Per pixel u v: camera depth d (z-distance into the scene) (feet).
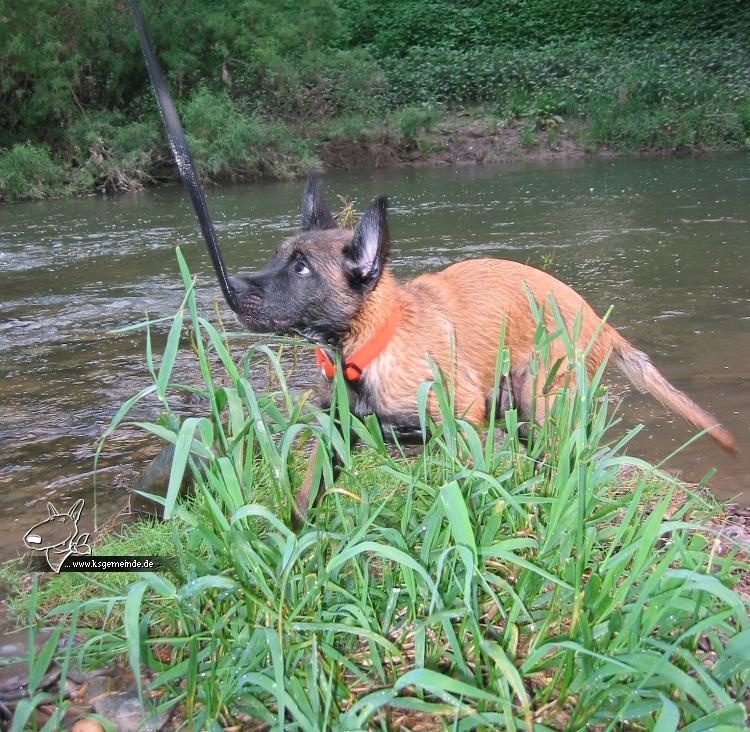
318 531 2.95
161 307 8.02
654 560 3.14
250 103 18.80
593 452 3.44
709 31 23.93
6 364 6.57
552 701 2.76
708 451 4.70
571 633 2.76
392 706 2.76
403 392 3.88
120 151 16.42
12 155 15.76
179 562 3.21
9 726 2.77
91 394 5.90
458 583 2.90
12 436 5.23
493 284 4.27
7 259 10.35
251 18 18.84
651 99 19.75
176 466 2.77
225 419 5.23
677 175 14.92
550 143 18.80
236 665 2.83
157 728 2.74
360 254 3.77
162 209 13.76
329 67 19.69
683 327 6.78
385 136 18.44
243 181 16.88
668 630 2.86
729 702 2.39
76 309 8.06
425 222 11.66
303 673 2.82
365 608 2.95
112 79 17.87
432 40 24.49
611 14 24.63
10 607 3.40
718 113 18.58
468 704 2.73
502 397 4.30
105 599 2.92
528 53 22.56
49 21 16.90
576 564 2.92
